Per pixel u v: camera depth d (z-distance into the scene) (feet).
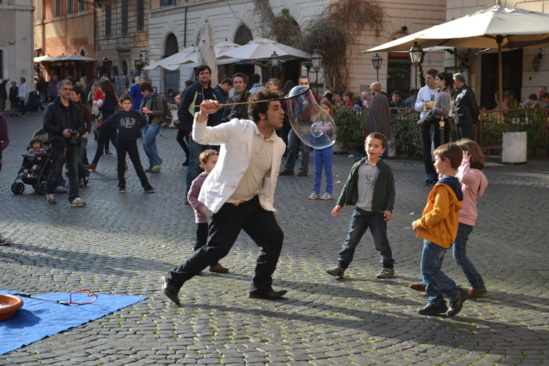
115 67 207.21
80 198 51.19
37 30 255.29
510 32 69.56
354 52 127.95
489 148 74.08
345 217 44.01
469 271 27.04
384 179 29.37
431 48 102.47
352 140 80.12
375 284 28.89
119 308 25.09
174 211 46.03
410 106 88.02
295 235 38.65
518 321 24.32
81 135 47.88
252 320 24.06
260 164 25.21
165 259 32.96
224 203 25.09
